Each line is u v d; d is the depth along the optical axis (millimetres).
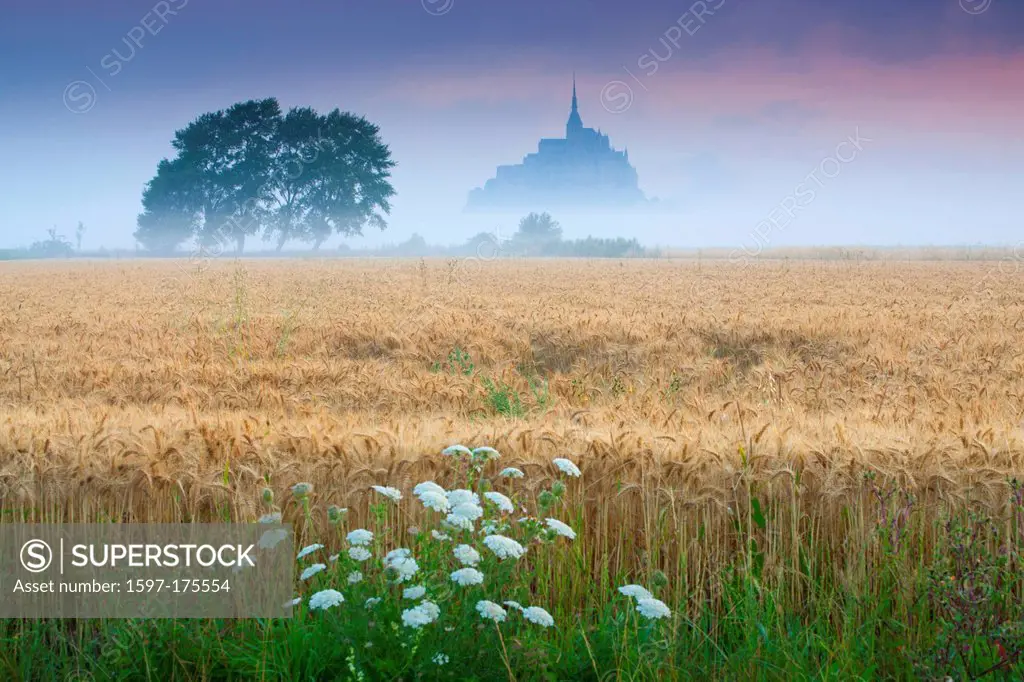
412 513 6328
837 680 5125
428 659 4742
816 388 12227
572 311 23781
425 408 10961
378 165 118438
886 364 14914
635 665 5129
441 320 20734
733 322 20359
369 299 29141
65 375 13391
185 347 16812
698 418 9039
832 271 50750
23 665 5352
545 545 6121
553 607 5969
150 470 6344
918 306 26266
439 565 5562
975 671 5160
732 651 5750
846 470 6488
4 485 6145
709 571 6242
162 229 114688
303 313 23891
